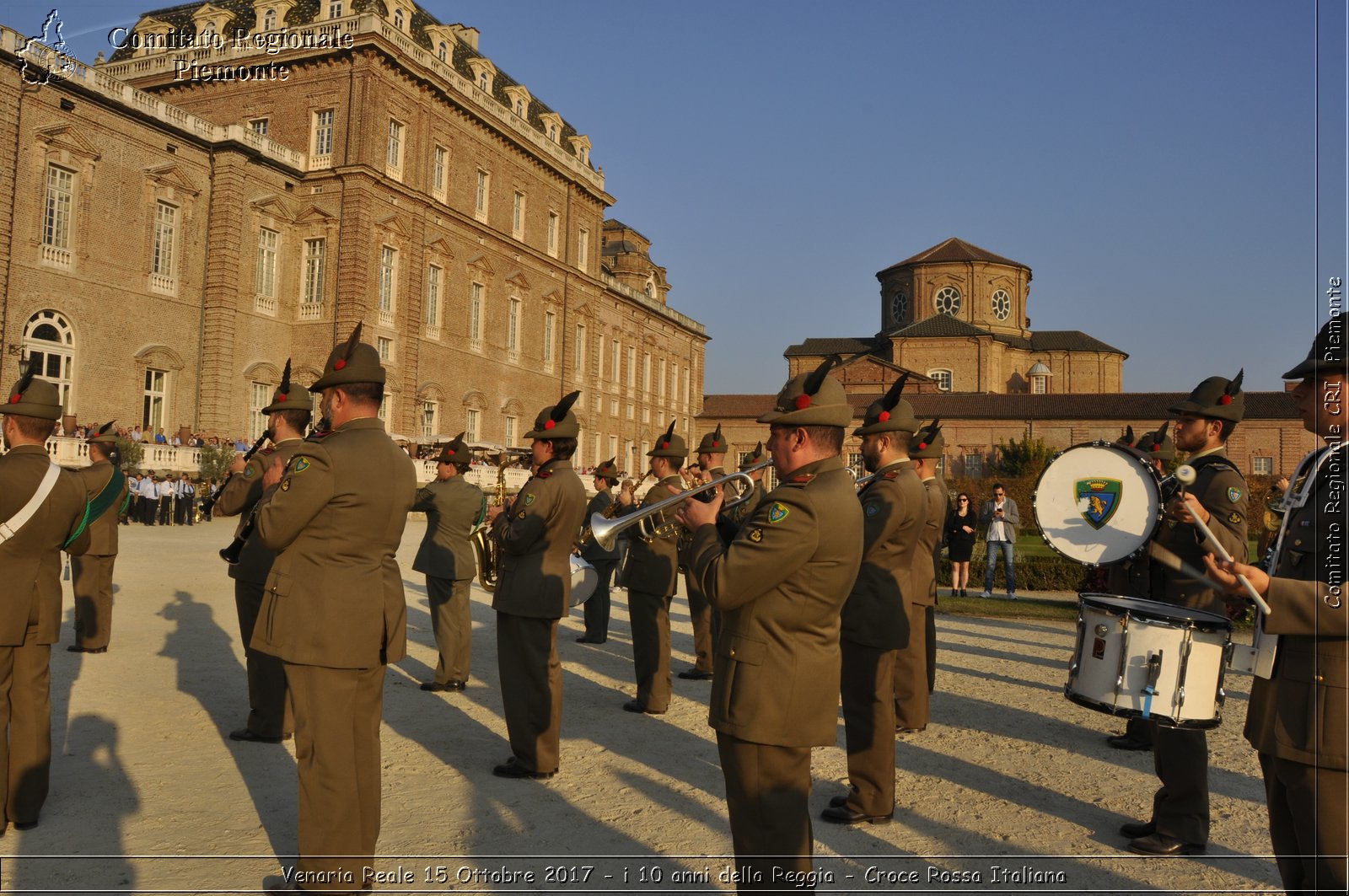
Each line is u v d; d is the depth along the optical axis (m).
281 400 6.99
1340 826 3.43
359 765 4.61
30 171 31.84
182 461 33.75
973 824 5.68
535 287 55.19
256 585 6.88
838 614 4.02
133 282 35.59
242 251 39.28
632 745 7.23
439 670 8.88
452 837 5.27
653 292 77.88
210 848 4.98
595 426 62.31
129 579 15.76
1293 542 3.67
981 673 10.40
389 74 42.41
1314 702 3.50
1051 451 60.41
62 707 7.65
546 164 55.66
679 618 14.79
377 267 41.97
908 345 78.00
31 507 5.08
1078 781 6.55
